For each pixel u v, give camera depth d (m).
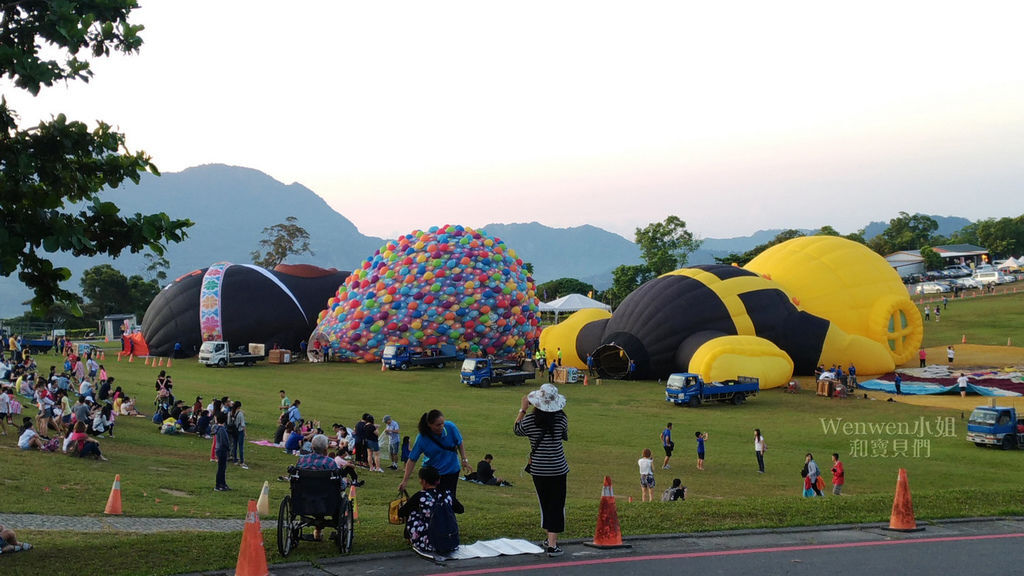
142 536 12.34
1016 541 12.41
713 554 11.23
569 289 148.00
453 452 11.52
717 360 48.94
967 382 47.31
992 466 29.69
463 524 12.99
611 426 38.50
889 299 60.12
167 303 68.94
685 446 33.75
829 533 12.84
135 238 10.41
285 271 74.81
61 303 10.84
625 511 14.25
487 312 63.62
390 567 10.40
